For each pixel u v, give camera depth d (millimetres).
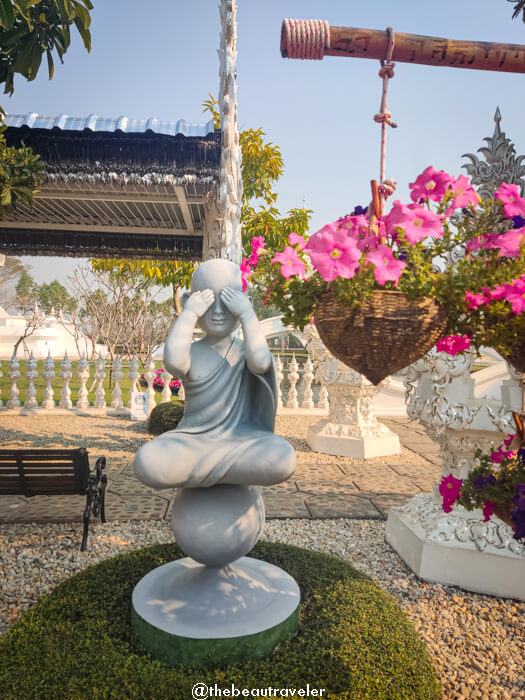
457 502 2195
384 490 6246
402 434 9984
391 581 4000
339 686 2197
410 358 1608
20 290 39375
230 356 2752
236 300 2619
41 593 3666
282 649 2445
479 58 1878
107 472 6773
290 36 1820
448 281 1604
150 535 4738
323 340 1686
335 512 5410
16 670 2252
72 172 5605
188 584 2760
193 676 2232
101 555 4309
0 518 5004
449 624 3434
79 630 2547
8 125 5578
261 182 13570
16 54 4879
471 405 4227
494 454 2074
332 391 8500
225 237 5668
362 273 1547
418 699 2230
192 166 5727
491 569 3836
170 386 13258
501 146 3664
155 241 8719
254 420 2781
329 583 3100
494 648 3170
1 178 4781
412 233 1560
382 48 1850
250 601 2637
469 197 1715
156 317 18375
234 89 5582
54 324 35469
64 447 8125
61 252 8758
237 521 2555
